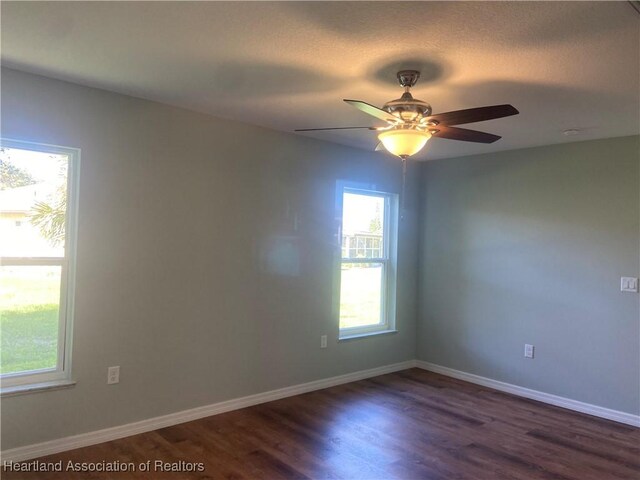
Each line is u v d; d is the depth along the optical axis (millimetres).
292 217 4133
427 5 1840
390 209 5129
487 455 3098
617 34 2045
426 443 3256
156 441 3154
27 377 2879
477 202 4781
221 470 2785
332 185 4441
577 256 4062
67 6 1934
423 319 5254
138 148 3221
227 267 3717
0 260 2807
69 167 3020
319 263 4371
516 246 4465
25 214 2889
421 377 4891
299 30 2098
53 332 2984
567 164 4133
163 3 1888
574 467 2965
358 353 4746
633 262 3748
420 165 5281
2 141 2785
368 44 2217
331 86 2834
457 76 2592
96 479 2637
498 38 2111
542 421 3736
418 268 5273
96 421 3082
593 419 3812
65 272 3016
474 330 4773
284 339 4121
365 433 3395
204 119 3545
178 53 2404
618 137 3846
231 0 1849
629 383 3752
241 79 2762
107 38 2248
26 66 2660
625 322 3783
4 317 2826
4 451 2748
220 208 3658
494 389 4547
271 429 3416
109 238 3109
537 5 1814
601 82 2633
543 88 2750
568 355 4098
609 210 3881
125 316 3191
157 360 3352
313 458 2977
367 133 4047
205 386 3617
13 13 2004
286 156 4074
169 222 3385
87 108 3000
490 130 3697
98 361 3082
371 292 4984
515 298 4465
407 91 2551
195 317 3543
